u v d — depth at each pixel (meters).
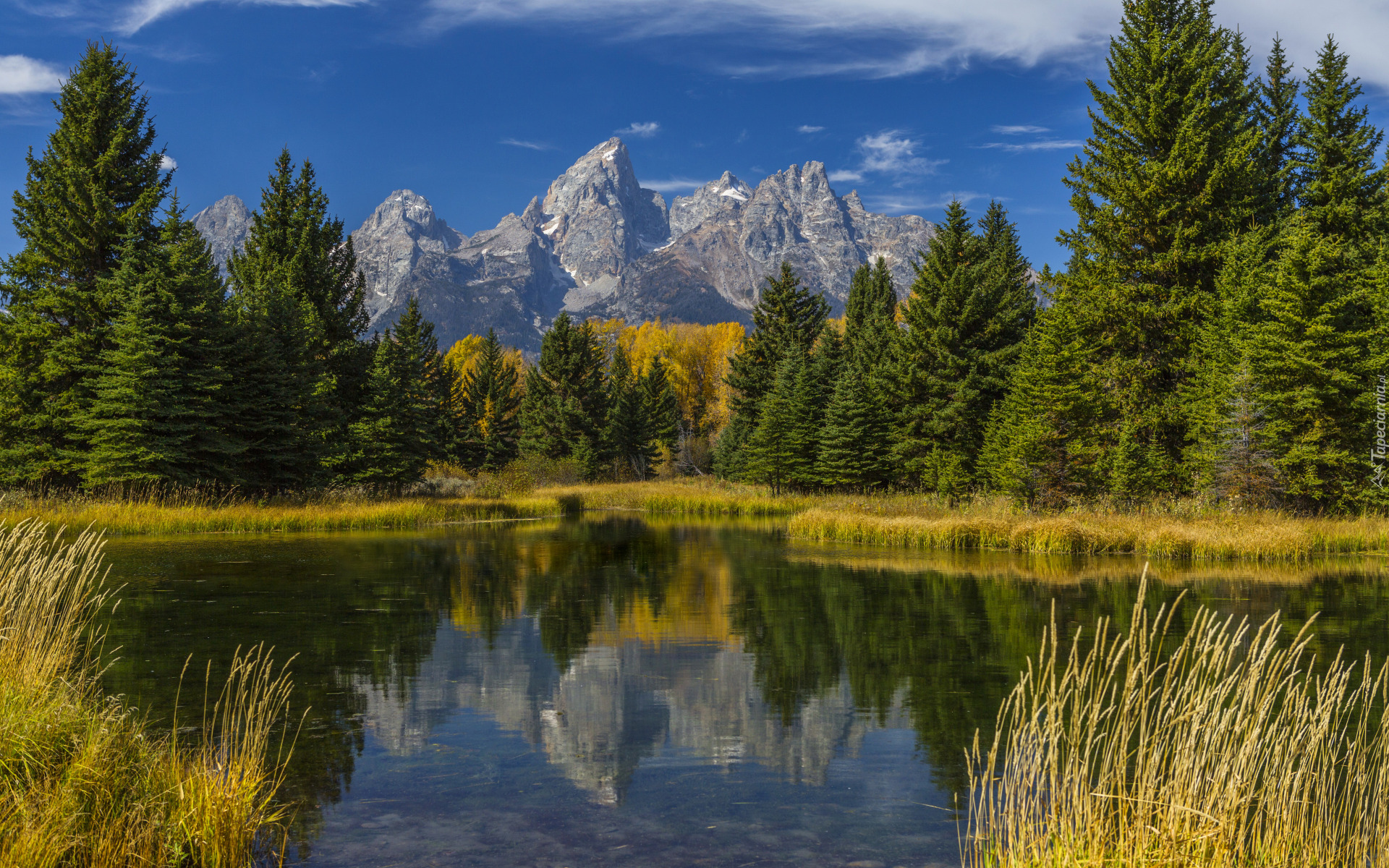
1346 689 10.20
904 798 7.16
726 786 7.48
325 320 44.97
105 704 8.51
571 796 7.19
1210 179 34.72
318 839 6.26
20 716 5.95
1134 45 38.00
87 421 31.52
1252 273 33.53
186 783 5.93
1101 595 17.84
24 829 4.91
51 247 33.75
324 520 34.31
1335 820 5.73
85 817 5.30
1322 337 31.12
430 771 7.80
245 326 36.56
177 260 33.25
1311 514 31.75
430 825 6.55
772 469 57.59
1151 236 37.12
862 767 7.95
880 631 14.45
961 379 46.53
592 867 5.79
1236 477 31.73
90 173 35.16
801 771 7.84
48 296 33.19
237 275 44.75
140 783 5.82
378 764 7.97
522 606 16.97
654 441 87.06
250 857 5.83
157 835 5.37
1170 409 35.62
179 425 32.53
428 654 12.66
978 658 12.45
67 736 6.02
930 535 29.77
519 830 6.46
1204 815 4.82
